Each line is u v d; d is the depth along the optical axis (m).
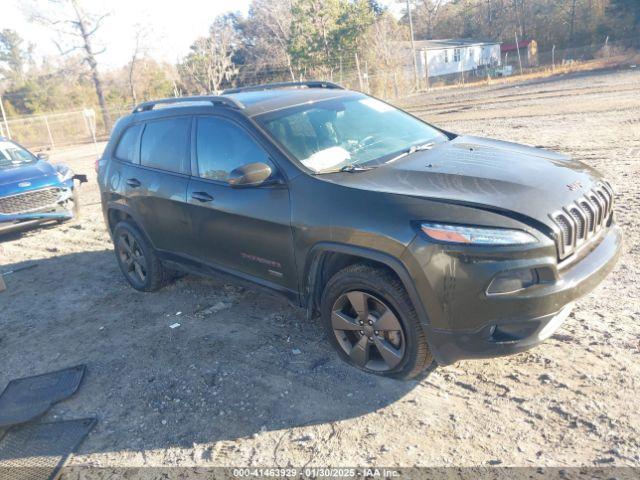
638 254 4.98
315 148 3.99
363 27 51.69
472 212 2.99
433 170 3.55
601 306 4.14
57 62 45.31
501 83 37.19
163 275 5.45
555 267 2.94
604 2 57.62
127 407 3.65
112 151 5.60
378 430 3.11
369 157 4.01
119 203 5.37
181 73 56.31
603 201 3.45
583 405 3.08
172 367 4.07
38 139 38.56
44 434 3.48
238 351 4.17
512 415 3.09
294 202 3.65
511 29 69.31
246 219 3.97
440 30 79.50
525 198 3.10
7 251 7.98
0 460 3.30
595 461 2.68
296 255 3.70
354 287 3.43
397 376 3.49
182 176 4.62
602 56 46.16
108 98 52.84
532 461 2.74
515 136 12.09
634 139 10.06
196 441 3.22
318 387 3.58
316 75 46.78
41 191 8.42
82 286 6.11
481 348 3.04
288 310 4.79
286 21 59.22
